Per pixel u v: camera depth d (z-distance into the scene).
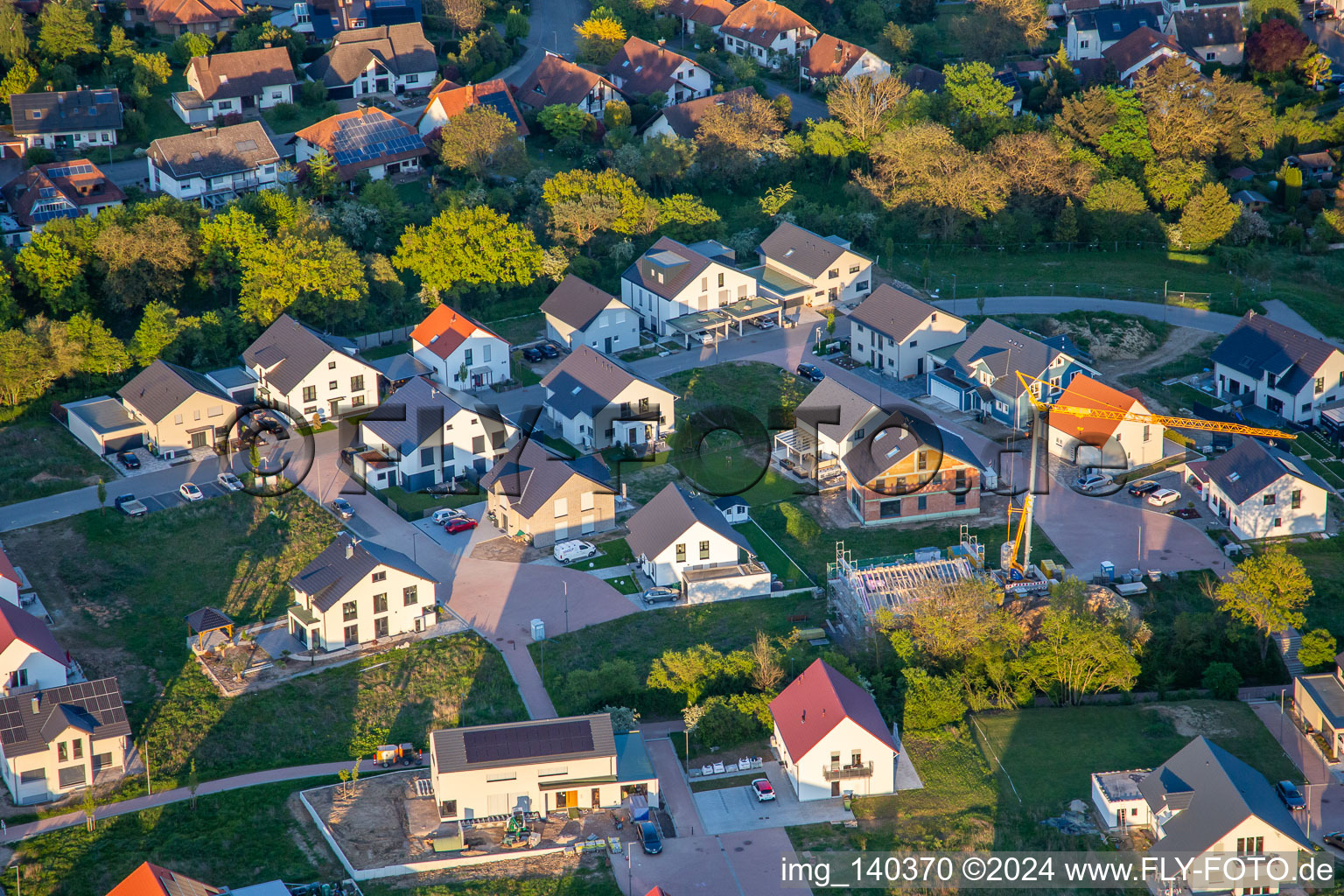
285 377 124.81
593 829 82.50
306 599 97.94
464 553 108.69
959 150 163.75
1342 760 87.19
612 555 108.81
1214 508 114.19
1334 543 109.88
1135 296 152.12
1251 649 97.62
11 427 123.06
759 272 152.25
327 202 159.75
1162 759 87.31
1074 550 108.94
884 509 113.19
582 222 152.25
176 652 97.00
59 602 101.44
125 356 128.50
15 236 148.38
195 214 145.88
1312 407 125.69
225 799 84.06
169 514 111.75
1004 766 86.94
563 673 94.81
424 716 91.69
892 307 136.88
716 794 85.38
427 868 79.00
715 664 92.00
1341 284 155.50
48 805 83.50
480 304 147.25
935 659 95.00
